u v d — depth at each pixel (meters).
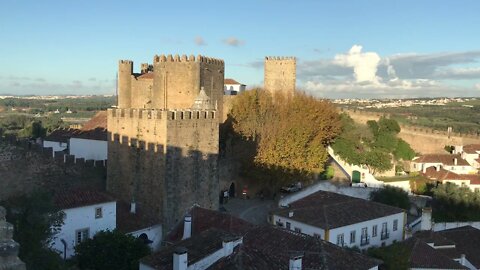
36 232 31.86
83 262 36.16
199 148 53.91
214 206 56.19
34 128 100.50
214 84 80.44
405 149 99.25
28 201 35.44
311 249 35.50
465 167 97.06
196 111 53.25
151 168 51.69
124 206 51.62
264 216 62.31
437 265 46.44
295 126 75.06
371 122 98.88
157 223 50.25
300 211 55.03
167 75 77.31
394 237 58.84
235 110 78.25
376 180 84.12
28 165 51.72
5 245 15.23
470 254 56.06
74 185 56.00
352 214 55.00
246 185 73.75
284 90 93.94
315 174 79.38
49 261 30.88
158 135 50.91
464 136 110.88
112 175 55.47
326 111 84.12
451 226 70.62
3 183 49.03
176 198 51.66
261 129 73.06
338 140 89.50
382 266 47.00
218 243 32.25
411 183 85.69
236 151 72.88
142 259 31.89
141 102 82.88
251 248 30.91
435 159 98.94
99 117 75.56
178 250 29.12
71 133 78.06
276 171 70.88
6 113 187.12
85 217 43.47
